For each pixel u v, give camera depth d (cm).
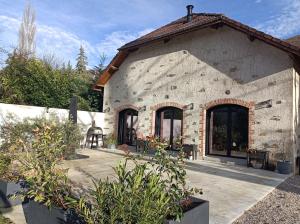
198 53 1139
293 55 881
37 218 373
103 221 289
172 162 385
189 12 1346
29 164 419
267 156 929
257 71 980
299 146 974
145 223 270
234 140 1055
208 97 1096
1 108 1085
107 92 1502
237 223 437
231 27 1009
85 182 632
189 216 328
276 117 930
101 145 1448
